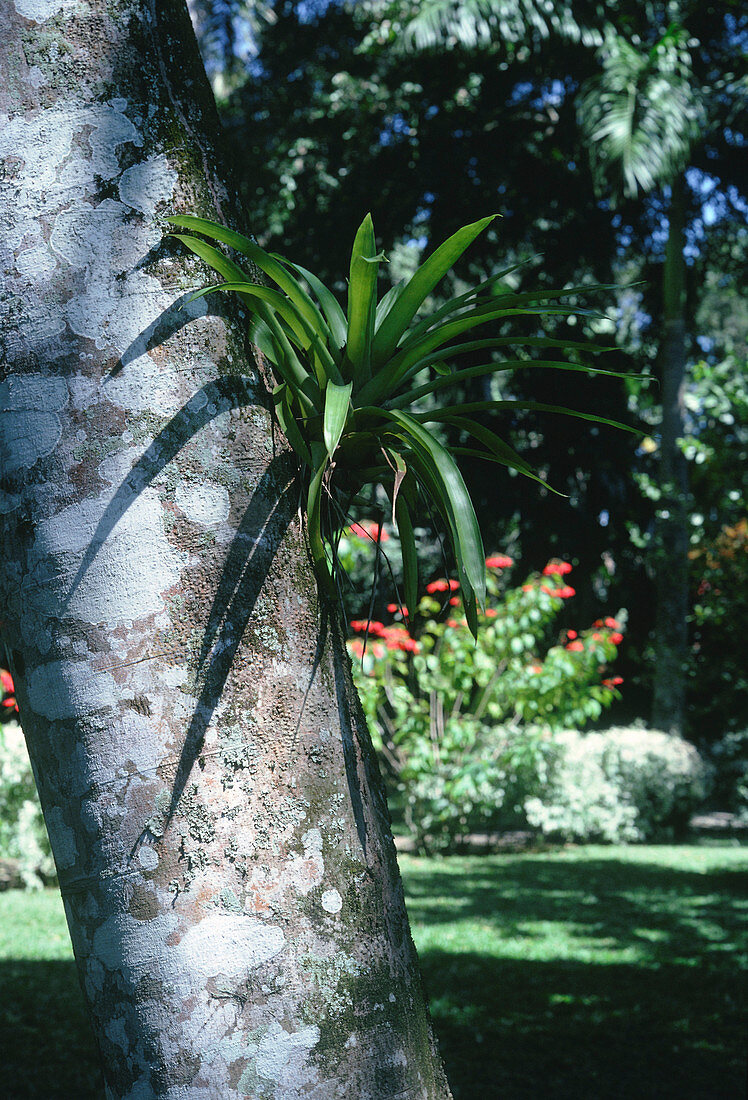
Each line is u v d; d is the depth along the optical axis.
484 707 9.81
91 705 1.19
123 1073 1.16
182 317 1.29
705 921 6.90
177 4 1.44
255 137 14.75
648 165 11.01
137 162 1.30
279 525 1.31
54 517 1.23
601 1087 3.85
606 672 15.50
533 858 9.91
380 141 14.27
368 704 8.84
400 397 1.52
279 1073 1.14
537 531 14.46
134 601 1.20
